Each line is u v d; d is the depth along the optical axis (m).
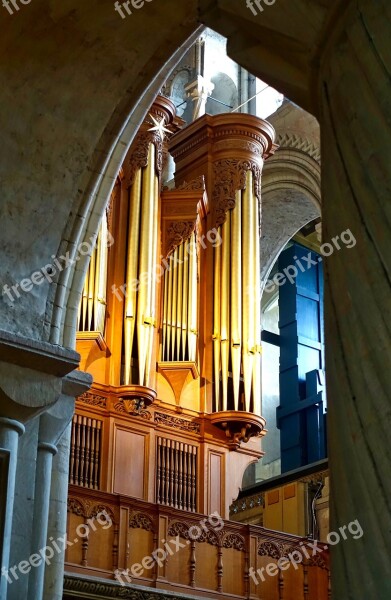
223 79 18.56
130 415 12.38
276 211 18.06
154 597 11.19
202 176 13.61
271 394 20.16
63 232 7.23
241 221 13.88
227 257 13.63
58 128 7.13
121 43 7.00
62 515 7.27
